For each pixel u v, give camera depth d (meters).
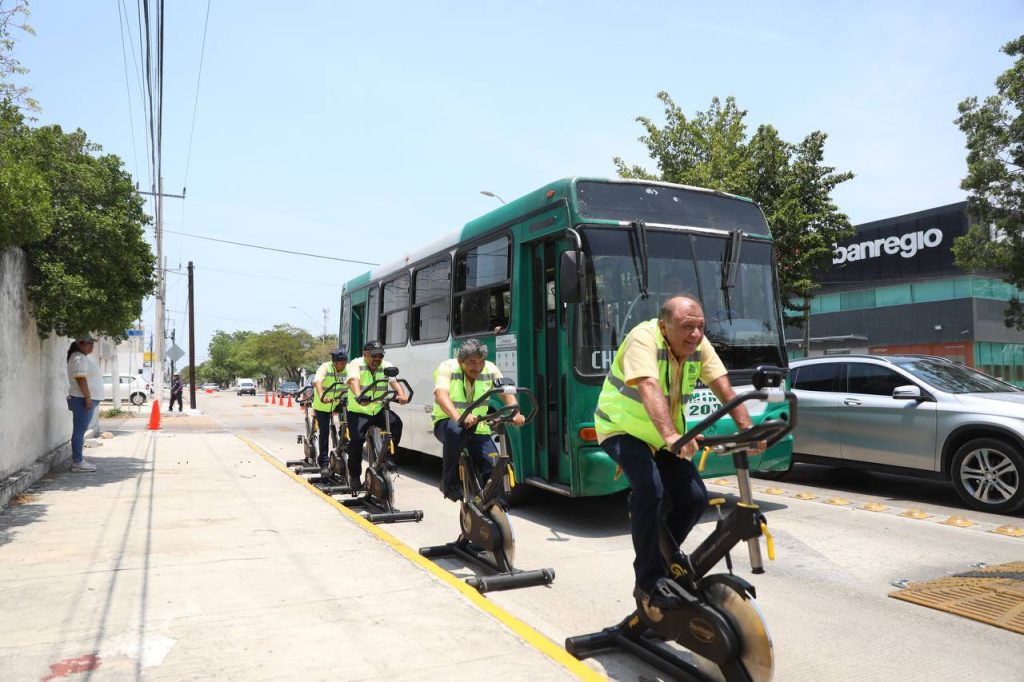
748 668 3.12
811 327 40.62
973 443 7.77
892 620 4.61
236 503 7.92
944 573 5.60
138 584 4.84
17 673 3.43
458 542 6.12
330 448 11.17
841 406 9.02
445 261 9.98
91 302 9.34
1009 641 4.22
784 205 18.00
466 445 5.83
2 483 7.89
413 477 11.38
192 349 37.16
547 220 7.38
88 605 4.41
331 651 3.70
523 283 7.82
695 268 7.39
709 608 3.24
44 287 9.12
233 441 15.62
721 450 3.14
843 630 4.44
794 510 7.99
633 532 3.56
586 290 6.81
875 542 6.54
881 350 37.31
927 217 35.62
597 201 7.17
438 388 5.60
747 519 3.14
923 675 3.78
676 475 3.66
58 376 11.58
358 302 14.55
